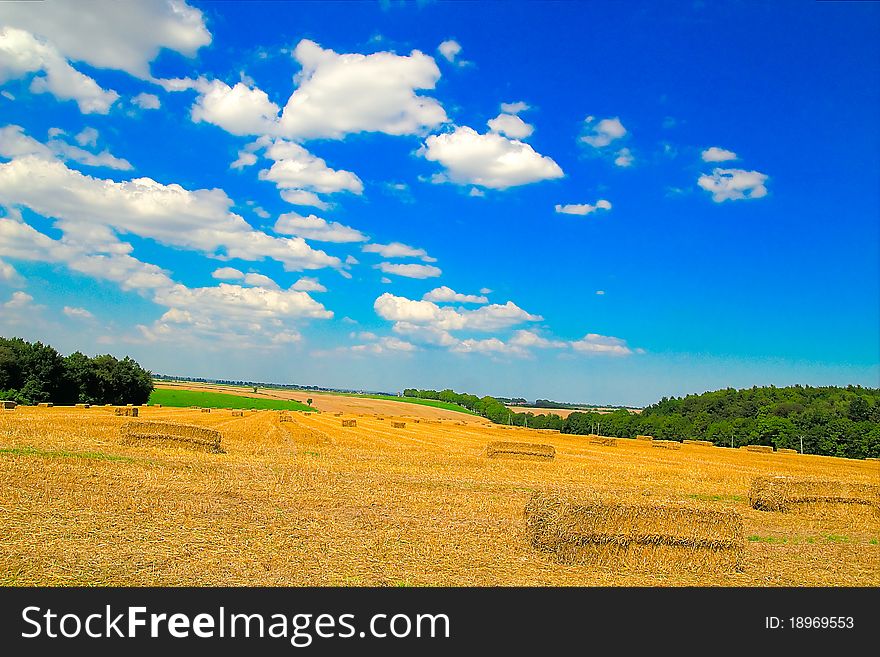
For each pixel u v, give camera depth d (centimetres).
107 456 2436
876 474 4131
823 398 11556
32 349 9062
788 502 2133
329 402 13138
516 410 17025
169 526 1324
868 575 1326
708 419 11281
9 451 2252
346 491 2008
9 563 1016
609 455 4538
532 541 1373
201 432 3034
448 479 2522
